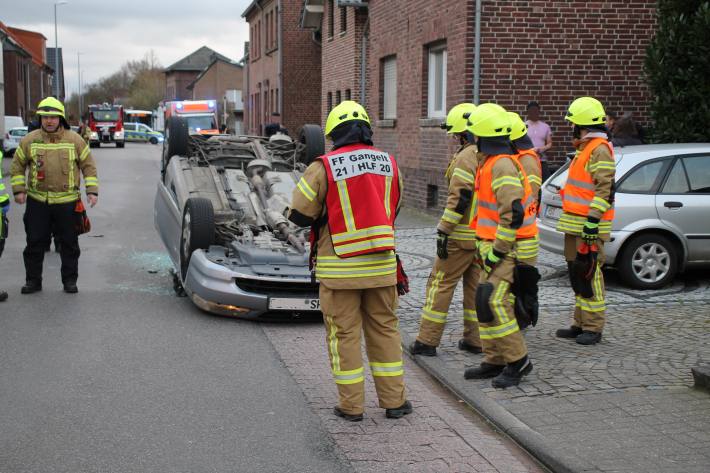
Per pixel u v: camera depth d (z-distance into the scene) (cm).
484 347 604
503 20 1409
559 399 555
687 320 782
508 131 579
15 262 1096
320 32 3281
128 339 719
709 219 926
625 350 679
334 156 515
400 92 1847
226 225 875
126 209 1769
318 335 751
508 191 562
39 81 7938
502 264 584
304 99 3828
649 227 914
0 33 4750
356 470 449
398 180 539
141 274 1028
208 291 789
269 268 808
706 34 1111
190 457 463
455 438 502
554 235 957
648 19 1426
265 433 504
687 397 556
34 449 471
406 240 1322
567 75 1425
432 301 665
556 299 880
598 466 437
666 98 1171
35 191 889
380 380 535
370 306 533
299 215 516
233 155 1079
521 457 474
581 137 694
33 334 728
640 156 936
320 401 566
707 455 453
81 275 1013
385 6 1942
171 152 1055
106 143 6644
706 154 941
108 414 531
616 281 976
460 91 1449
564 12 1414
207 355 675
